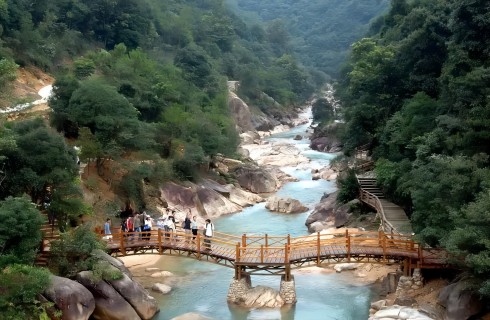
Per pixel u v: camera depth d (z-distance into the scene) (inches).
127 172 1672.0
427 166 1077.8
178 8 5068.9
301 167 2861.7
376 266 1302.9
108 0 3230.8
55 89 1736.0
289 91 5492.1
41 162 1053.2
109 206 1471.5
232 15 6289.4
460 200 946.1
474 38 1337.4
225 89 3895.2
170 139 2176.4
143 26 3469.5
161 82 2544.3
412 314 941.8
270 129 4574.3
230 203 2069.4
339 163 2373.3
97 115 1621.6
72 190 1088.2
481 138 1041.5
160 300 1140.5
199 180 2137.1
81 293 912.9
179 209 1839.3
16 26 2469.2
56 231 1112.2
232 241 1563.7
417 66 1653.5
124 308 975.6
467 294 923.4
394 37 2069.4
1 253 866.1
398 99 1758.1
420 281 1093.1
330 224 1740.9
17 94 1951.3
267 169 2630.4
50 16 2810.0
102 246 1090.7
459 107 1176.2
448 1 1667.1
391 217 1428.4
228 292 1130.0
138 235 1213.7
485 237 823.1
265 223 1841.8
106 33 3260.3
